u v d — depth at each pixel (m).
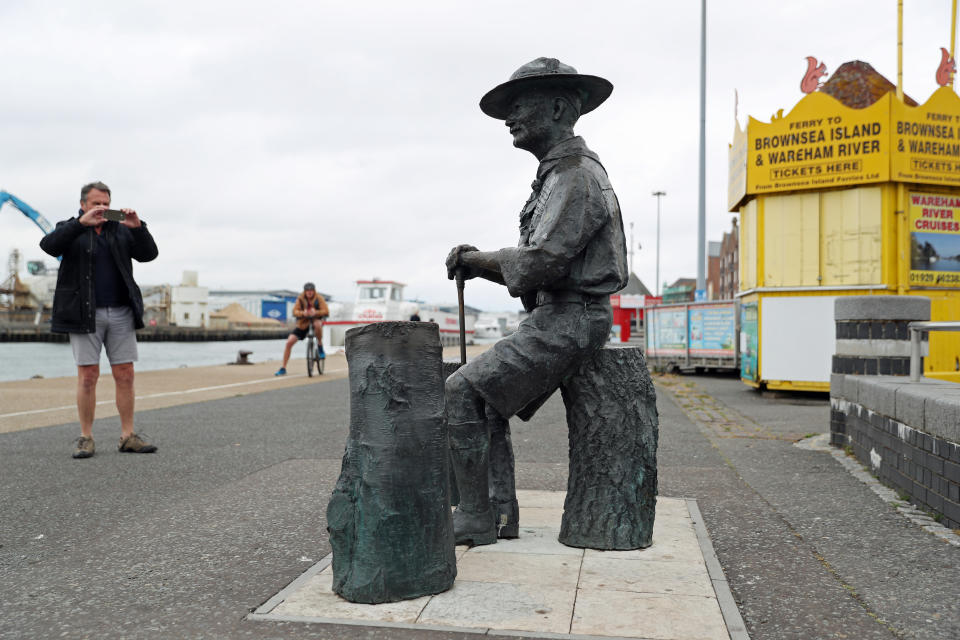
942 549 3.46
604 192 3.18
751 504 4.34
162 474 5.27
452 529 2.91
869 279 9.73
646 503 3.35
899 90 9.75
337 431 7.39
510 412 3.22
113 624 2.61
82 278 5.87
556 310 3.20
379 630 2.48
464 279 3.60
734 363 14.60
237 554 3.43
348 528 2.77
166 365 26.42
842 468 5.43
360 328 2.79
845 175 9.70
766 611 2.70
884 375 6.10
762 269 10.56
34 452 6.13
